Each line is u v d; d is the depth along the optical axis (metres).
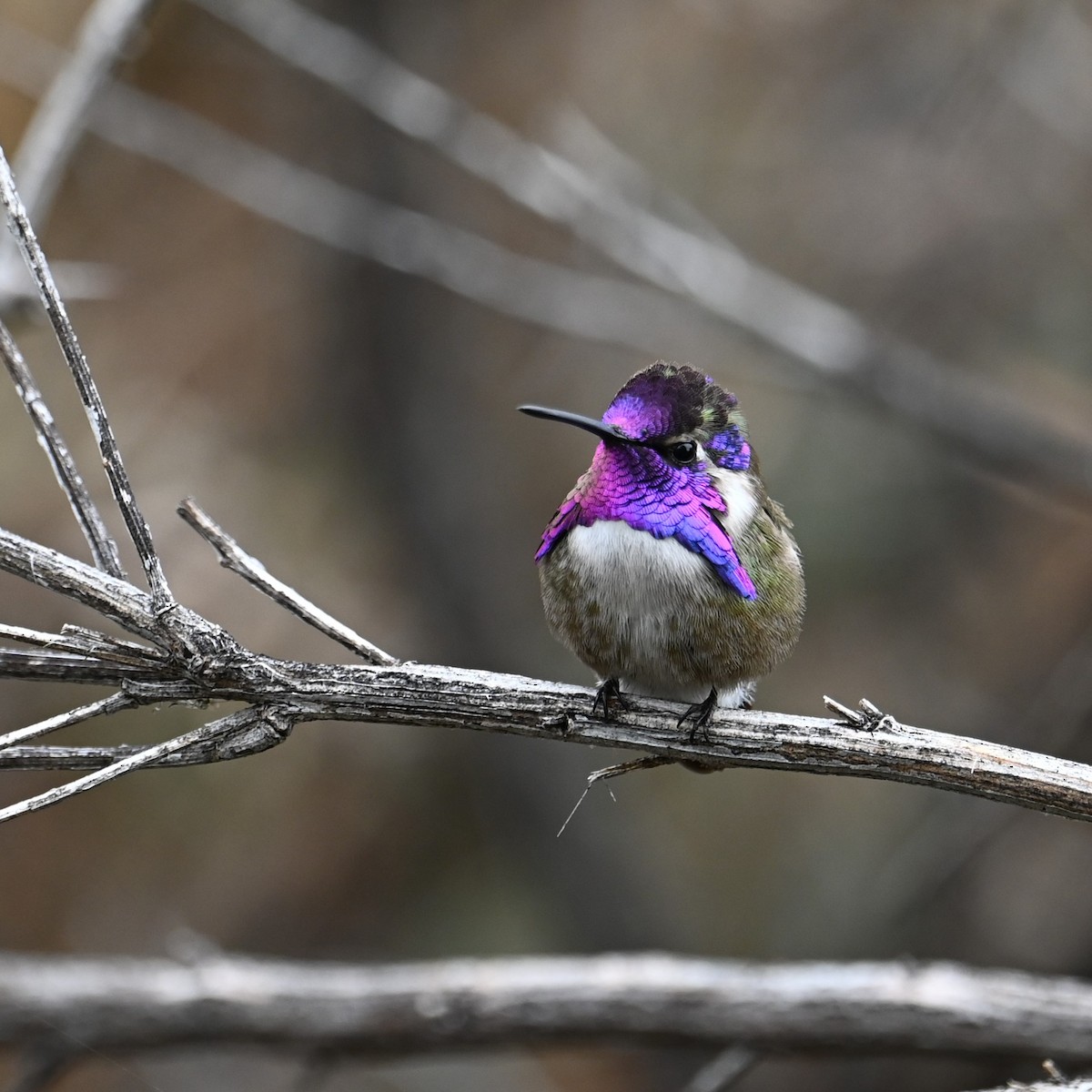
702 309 11.18
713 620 5.52
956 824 11.10
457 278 10.90
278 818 12.50
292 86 12.48
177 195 12.52
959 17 12.75
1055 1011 7.43
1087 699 10.84
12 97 10.94
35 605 10.92
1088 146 11.99
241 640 11.77
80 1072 11.44
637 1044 7.77
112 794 12.11
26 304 6.06
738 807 13.84
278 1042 7.96
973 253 13.45
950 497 13.62
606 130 13.49
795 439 13.63
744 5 13.30
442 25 12.72
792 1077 12.12
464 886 12.84
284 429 12.87
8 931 11.64
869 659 13.45
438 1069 12.09
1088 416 12.95
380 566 12.87
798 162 13.62
